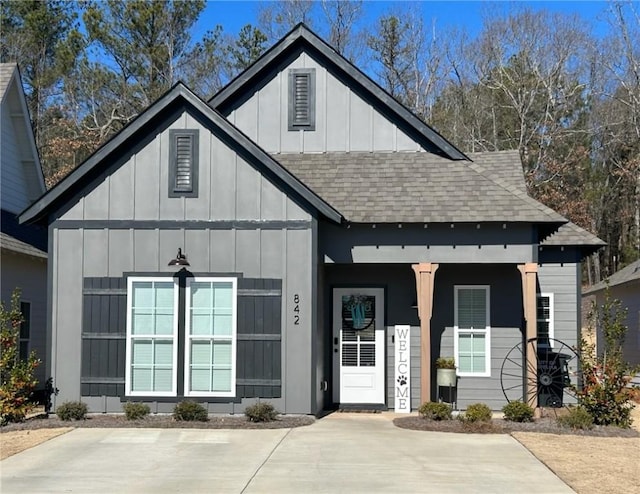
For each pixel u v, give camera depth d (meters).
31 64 39.09
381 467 9.93
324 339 15.62
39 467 9.98
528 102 39.97
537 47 40.62
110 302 13.83
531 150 38.88
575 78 40.34
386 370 15.55
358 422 13.52
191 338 13.70
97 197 13.98
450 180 15.00
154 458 10.47
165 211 13.89
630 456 10.81
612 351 13.61
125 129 13.70
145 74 37.09
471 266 15.69
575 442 11.77
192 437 11.90
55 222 13.96
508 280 15.64
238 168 13.86
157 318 13.79
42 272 19.61
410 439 11.85
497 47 41.47
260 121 16.31
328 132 16.14
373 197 14.67
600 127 39.88
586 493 8.78
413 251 14.26
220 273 13.75
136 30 36.97
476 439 11.91
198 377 13.70
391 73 41.53
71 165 35.69
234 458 10.45
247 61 38.28
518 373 15.45
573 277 16.23
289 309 13.66
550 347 16.11
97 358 13.77
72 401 13.65
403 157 15.77
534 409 13.73
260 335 13.64
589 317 15.30
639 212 39.50
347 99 16.17
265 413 13.12
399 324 15.62
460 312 15.70
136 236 13.89
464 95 41.94
